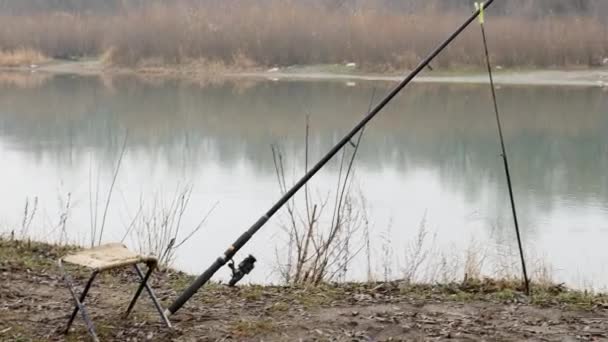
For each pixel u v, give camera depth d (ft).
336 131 89.20
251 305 21.84
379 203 52.08
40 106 115.03
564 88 132.36
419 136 86.33
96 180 59.67
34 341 18.67
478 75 148.46
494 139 85.05
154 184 58.34
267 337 19.44
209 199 53.11
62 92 135.44
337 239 35.22
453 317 21.21
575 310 21.89
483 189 59.72
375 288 24.06
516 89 132.57
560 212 52.54
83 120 100.17
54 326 19.63
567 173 67.05
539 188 60.80
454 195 56.65
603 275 36.63
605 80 140.36
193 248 40.50
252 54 173.37
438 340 19.58
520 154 76.59
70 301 21.61
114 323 19.98
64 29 197.26
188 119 101.19
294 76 161.79
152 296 19.45
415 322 20.74
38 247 28.32
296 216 46.21
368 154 74.54
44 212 45.88
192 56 178.50
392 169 66.39
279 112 107.65
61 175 61.87
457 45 153.17
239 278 20.15
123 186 57.52
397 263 36.06
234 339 19.26
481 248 41.42
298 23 170.60
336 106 113.39
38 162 68.33
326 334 19.75
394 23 161.38
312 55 168.96
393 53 159.53
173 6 189.06
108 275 24.45
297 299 22.45
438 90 132.87
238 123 96.99
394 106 113.09
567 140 84.17
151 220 43.06
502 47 151.23
